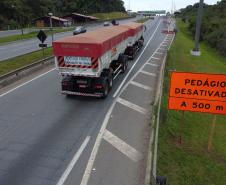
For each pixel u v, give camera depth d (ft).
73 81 56.13
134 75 75.61
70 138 40.24
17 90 61.52
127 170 32.78
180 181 32.32
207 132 49.11
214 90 37.04
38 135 41.04
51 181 30.86
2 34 217.15
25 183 30.50
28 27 316.81
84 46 52.47
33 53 106.42
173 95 38.34
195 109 38.27
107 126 44.21
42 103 53.83
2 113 48.67
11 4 361.30
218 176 35.73
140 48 121.90
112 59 65.00
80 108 51.67
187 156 38.32
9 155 35.76
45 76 73.97
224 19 239.91
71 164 33.88
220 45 170.09
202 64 104.63
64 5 457.27
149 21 399.85
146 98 57.41
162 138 40.86
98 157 35.37
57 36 192.24
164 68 74.23
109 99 56.65
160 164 34.24
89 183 30.48
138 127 44.04
